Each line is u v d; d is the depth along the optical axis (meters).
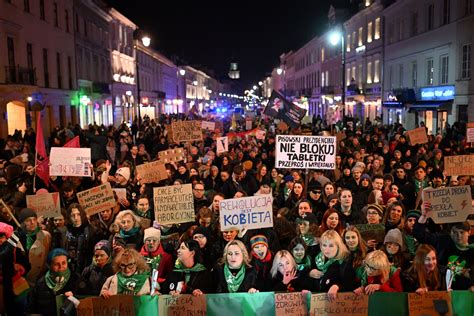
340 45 59.16
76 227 7.78
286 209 8.62
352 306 5.67
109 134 24.36
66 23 40.06
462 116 30.62
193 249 6.24
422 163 12.02
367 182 10.72
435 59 34.19
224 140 15.35
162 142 19.45
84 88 43.84
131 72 62.72
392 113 42.25
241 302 5.73
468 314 5.59
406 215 8.05
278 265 6.14
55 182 11.38
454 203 7.02
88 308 5.72
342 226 7.80
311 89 76.94
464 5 30.12
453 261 6.26
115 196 8.91
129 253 5.84
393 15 42.22
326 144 9.41
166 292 6.26
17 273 6.58
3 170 11.11
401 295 5.63
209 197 9.71
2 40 27.98
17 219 8.22
